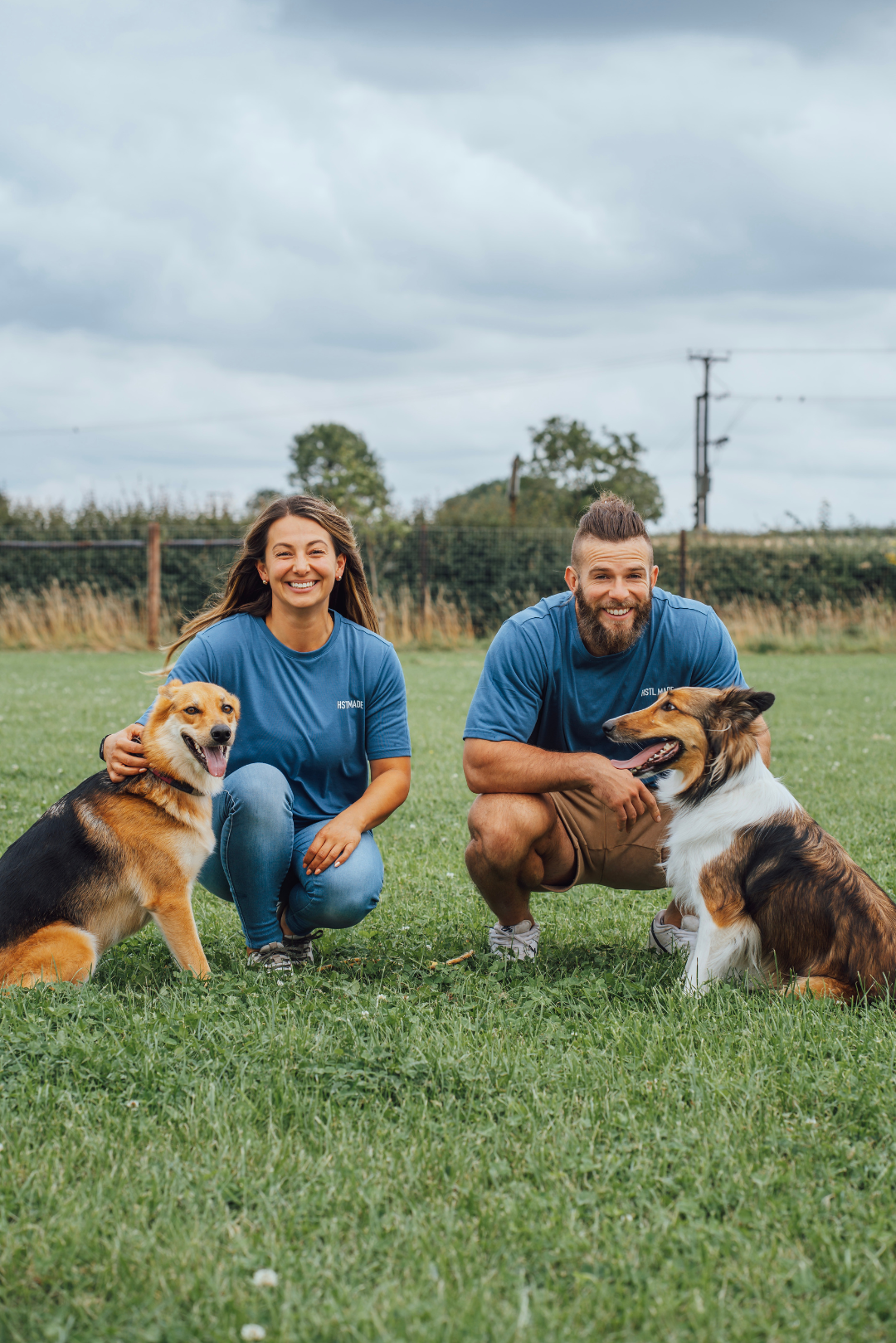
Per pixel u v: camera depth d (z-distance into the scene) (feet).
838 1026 9.67
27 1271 6.28
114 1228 6.68
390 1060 8.99
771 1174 7.27
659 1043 9.49
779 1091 8.51
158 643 62.03
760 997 10.76
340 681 12.51
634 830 12.96
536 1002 10.54
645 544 11.75
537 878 12.91
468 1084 8.57
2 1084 8.43
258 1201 6.97
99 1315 5.87
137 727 11.64
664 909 14.10
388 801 12.52
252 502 72.90
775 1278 6.21
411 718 32.76
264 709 12.41
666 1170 7.43
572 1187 7.09
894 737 30.53
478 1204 6.96
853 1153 7.53
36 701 35.91
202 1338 5.73
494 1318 5.79
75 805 11.51
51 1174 7.24
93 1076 8.61
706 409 153.17
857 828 18.86
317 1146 7.75
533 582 68.90
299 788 12.68
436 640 64.44
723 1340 5.70
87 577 66.03
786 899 10.91
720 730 11.55
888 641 65.00
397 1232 6.66
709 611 12.74
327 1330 5.70
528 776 12.03
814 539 71.05
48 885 11.06
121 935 11.75
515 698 12.21
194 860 11.69
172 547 65.72
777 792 11.51
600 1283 6.08
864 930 10.46
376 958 12.40
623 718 11.90
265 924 12.24
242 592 12.82
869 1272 6.27
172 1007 10.10
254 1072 8.73
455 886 15.67
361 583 12.96
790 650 64.85
